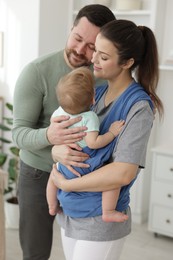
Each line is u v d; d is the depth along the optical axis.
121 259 3.14
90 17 1.75
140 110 1.47
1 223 2.56
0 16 3.85
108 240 1.57
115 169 1.46
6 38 3.85
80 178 1.52
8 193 3.96
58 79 1.95
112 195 1.51
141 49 1.52
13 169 3.68
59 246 3.28
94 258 1.57
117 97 1.58
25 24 3.69
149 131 1.49
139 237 3.56
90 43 1.79
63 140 1.59
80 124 1.56
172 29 3.65
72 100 1.53
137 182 3.82
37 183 2.11
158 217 3.54
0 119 3.99
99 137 1.52
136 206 3.86
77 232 1.60
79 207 1.57
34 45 3.67
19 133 1.87
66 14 3.87
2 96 3.98
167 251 3.32
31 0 3.61
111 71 1.51
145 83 1.58
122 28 1.46
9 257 3.06
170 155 3.39
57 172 1.64
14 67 3.85
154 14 3.50
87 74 1.55
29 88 1.92
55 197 1.74
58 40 3.84
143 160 1.51
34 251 2.20
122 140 1.48
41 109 2.01
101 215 1.55
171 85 3.78
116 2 3.75
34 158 2.08
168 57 3.59
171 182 3.43
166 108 3.83
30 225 2.16
